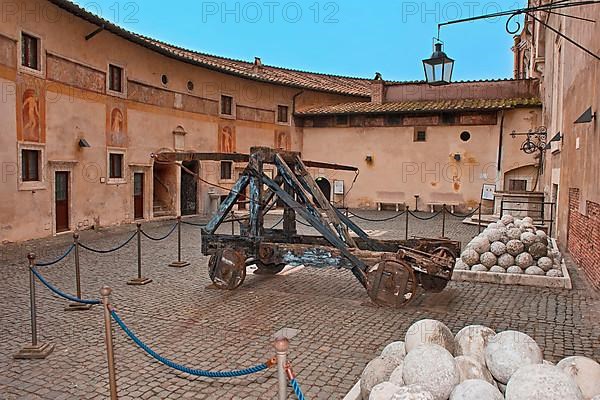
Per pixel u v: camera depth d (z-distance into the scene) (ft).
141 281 30.81
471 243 33.37
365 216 75.87
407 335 13.89
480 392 10.35
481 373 12.03
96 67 55.36
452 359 11.56
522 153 76.54
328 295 28.19
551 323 23.06
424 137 83.46
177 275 33.17
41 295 27.68
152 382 16.66
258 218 30.12
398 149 85.25
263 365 12.08
